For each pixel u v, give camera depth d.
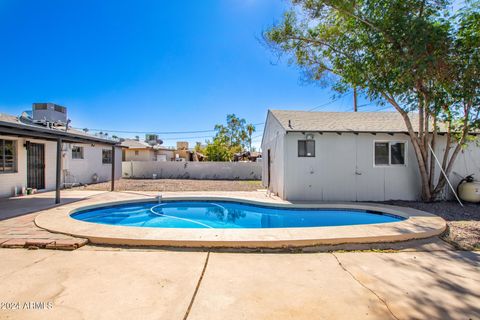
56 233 4.52
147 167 21.30
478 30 6.36
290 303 2.42
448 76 6.91
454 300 2.50
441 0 6.58
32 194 10.05
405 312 2.28
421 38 6.32
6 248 3.90
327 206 8.38
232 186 14.51
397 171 9.25
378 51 7.31
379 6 6.78
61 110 13.01
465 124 7.62
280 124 9.41
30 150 10.52
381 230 4.65
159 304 2.38
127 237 4.13
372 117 10.70
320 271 3.20
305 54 8.77
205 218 8.11
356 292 2.65
